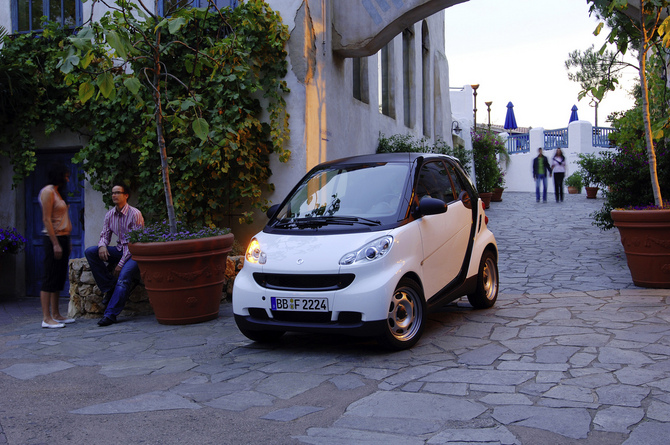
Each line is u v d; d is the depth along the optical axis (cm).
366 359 480
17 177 959
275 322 500
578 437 307
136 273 738
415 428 330
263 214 890
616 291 705
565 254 1045
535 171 2283
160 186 866
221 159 845
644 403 348
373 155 623
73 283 757
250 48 845
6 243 941
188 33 873
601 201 2119
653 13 750
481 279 639
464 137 2272
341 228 518
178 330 639
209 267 669
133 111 870
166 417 367
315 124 899
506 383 398
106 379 465
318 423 346
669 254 698
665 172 926
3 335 656
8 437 343
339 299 472
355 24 952
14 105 952
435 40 1814
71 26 984
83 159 913
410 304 509
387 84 1377
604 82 765
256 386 425
